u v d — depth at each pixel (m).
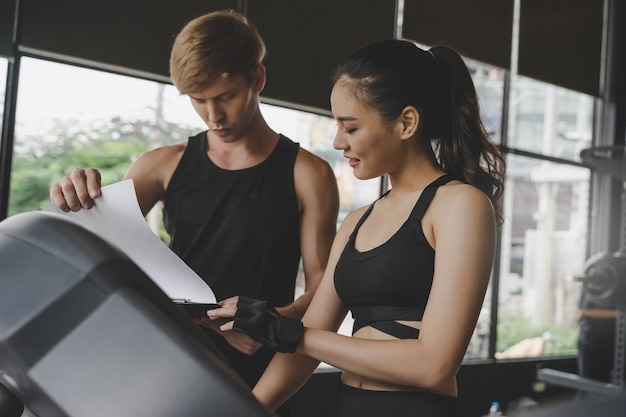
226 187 1.68
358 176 1.19
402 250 1.12
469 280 1.05
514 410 4.97
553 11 6.31
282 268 1.72
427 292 1.12
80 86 3.83
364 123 1.14
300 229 1.74
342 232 1.29
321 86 4.67
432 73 1.18
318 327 1.26
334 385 4.58
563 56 6.45
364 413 1.12
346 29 4.79
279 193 1.69
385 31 5.01
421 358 1.02
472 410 5.56
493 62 5.80
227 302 1.11
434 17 5.31
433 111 1.18
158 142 4.13
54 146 3.77
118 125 3.98
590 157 5.05
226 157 1.71
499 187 1.28
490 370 5.68
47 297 0.33
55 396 0.33
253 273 1.68
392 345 1.04
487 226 1.08
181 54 1.53
